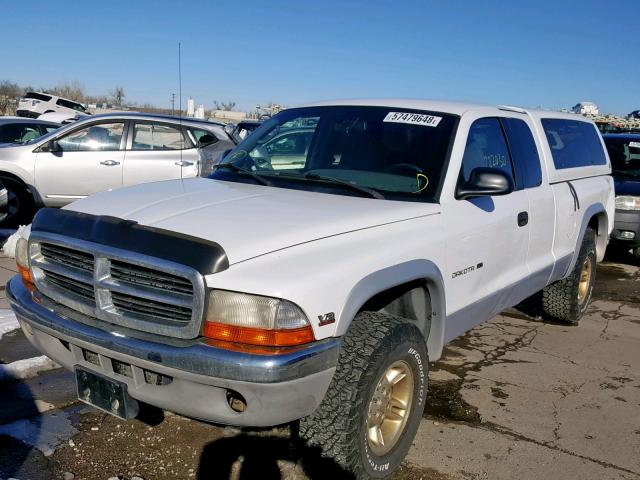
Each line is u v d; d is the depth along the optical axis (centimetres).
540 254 498
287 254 278
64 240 302
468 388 457
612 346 569
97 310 290
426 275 337
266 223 296
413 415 341
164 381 280
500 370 496
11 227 915
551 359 527
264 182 387
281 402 264
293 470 327
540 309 677
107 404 295
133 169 937
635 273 893
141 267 278
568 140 578
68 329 295
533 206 470
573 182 557
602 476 348
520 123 489
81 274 298
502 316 649
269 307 260
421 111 420
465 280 389
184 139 971
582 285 631
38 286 320
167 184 383
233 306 261
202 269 263
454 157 385
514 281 452
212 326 263
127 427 368
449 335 383
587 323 639
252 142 448
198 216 302
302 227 295
